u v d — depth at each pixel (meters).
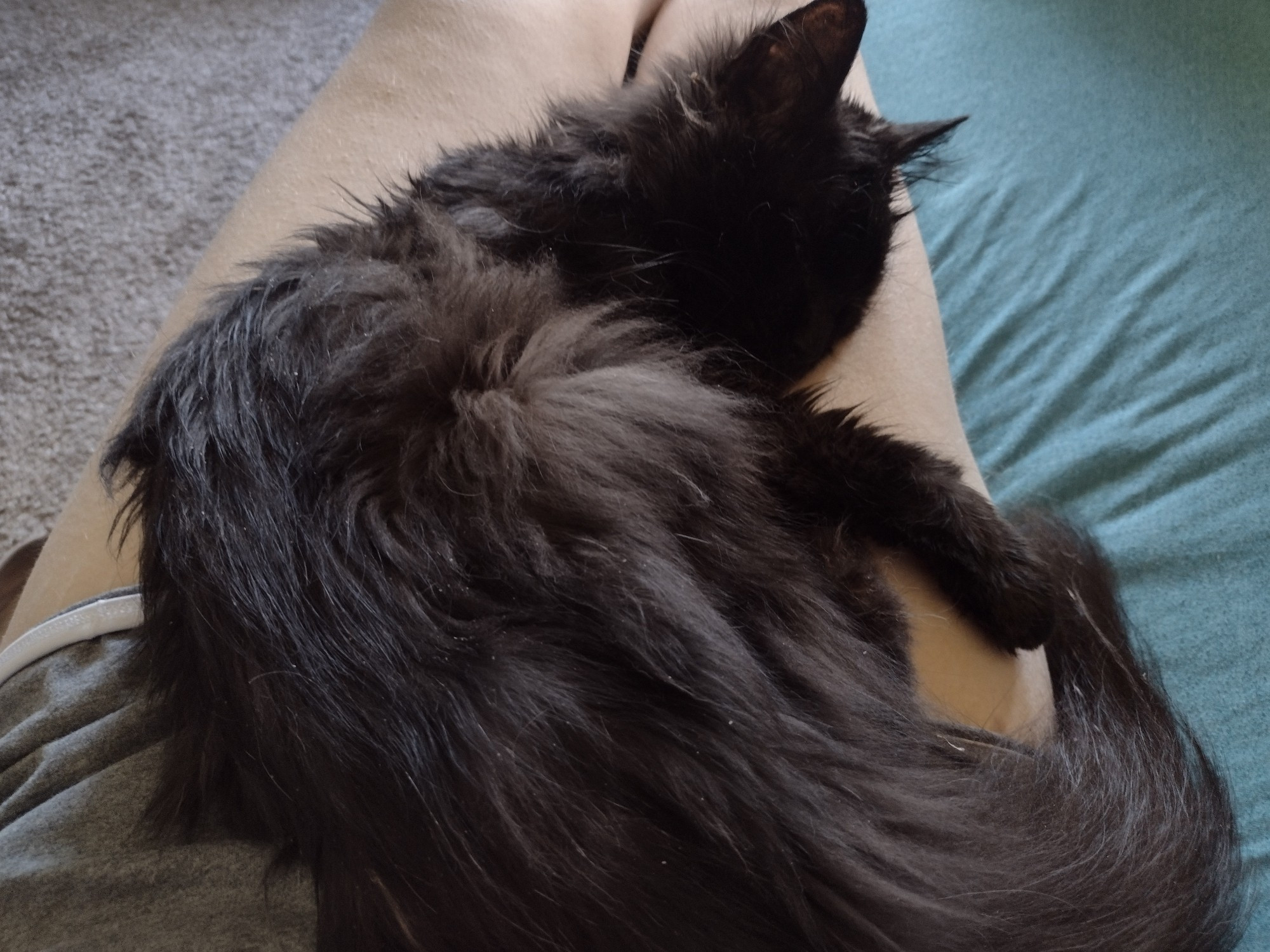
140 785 0.75
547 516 0.74
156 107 2.11
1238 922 0.84
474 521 0.72
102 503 0.96
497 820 0.62
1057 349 1.55
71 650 0.84
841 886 0.65
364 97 1.24
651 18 1.64
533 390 0.83
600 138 1.14
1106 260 1.57
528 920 0.61
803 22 1.10
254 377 0.81
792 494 1.06
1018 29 1.80
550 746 0.63
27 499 1.67
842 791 0.70
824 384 1.20
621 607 0.69
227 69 2.19
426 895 0.63
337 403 0.78
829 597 0.91
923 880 0.67
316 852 0.67
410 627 0.68
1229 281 1.47
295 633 0.69
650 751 0.65
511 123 1.26
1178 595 1.32
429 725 0.64
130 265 1.92
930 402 1.25
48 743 0.79
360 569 0.70
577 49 1.37
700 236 1.15
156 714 0.78
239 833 0.73
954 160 1.64
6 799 0.78
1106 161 1.63
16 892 0.68
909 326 1.32
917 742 0.81
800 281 1.20
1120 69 1.69
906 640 0.96
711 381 1.02
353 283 0.88
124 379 1.80
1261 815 1.14
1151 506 1.39
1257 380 1.40
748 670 0.72
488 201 1.06
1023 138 1.72
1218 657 1.26
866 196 1.22
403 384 0.80
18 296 1.85
